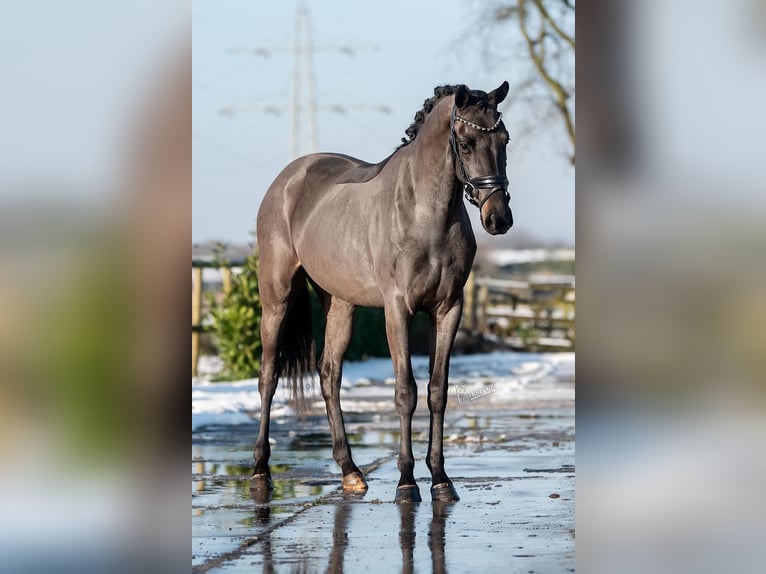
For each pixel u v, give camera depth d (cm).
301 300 1378
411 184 1106
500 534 898
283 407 2255
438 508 1049
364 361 3731
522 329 4703
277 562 791
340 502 1106
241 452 1590
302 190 1327
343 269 1211
